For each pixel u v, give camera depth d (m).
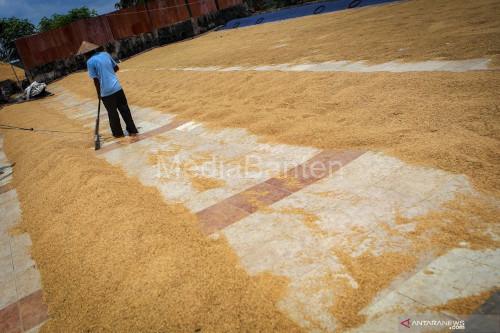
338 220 2.89
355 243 2.59
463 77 5.05
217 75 9.76
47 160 5.77
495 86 4.51
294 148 4.43
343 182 3.42
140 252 2.82
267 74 8.20
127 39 25.30
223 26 25.83
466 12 9.12
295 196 3.39
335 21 13.98
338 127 4.61
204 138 5.59
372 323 1.96
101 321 2.36
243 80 8.36
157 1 25.45
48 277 3.06
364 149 3.93
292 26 16.20
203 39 22.56
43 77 23.95
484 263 2.17
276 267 2.53
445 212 2.67
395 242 2.50
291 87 6.80
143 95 10.27
